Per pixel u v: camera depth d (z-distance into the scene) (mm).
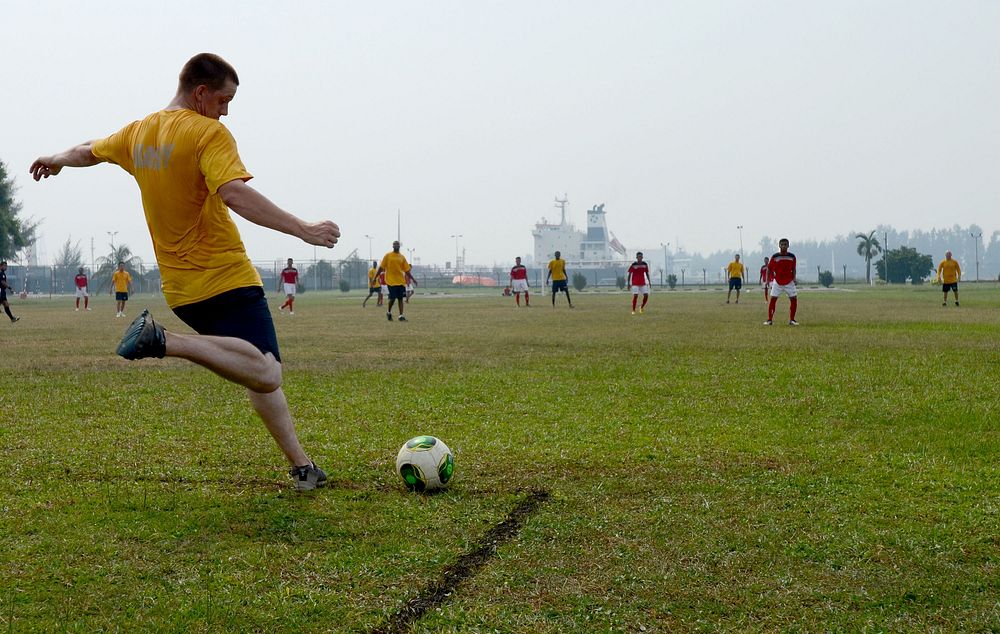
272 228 4152
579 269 116812
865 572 3379
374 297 55188
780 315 23266
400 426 6535
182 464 5242
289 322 22109
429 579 3297
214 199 4312
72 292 79500
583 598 3115
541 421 6742
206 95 4383
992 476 4938
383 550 3629
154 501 4383
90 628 2871
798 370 9820
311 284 87000
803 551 3619
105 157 4543
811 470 5066
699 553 3586
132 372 10219
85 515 4129
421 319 23141
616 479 4828
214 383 9109
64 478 4887
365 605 3057
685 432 6266
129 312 32875
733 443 5848
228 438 6066
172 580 3303
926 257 82500
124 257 69812
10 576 3334
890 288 66750
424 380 9242
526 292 33938
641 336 15406
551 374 9688
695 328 17609
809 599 3125
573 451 5566
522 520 4031
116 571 3395
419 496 4477
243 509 4238
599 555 3559
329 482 4785
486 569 3396
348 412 7203
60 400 7867
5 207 58281
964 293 47500
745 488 4637
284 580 3297
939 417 6832
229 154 4195
